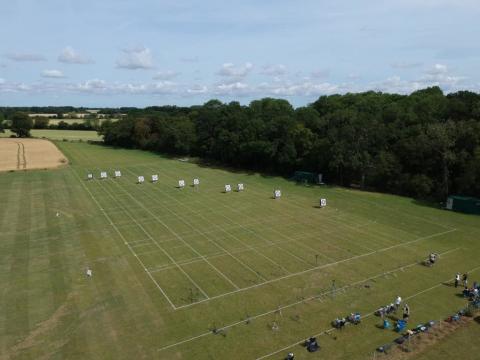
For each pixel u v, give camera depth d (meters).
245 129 99.56
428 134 70.00
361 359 26.28
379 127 77.50
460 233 51.78
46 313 32.12
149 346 27.81
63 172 95.38
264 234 51.50
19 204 65.50
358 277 38.88
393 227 54.19
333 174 86.44
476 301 33.03
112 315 31.89
